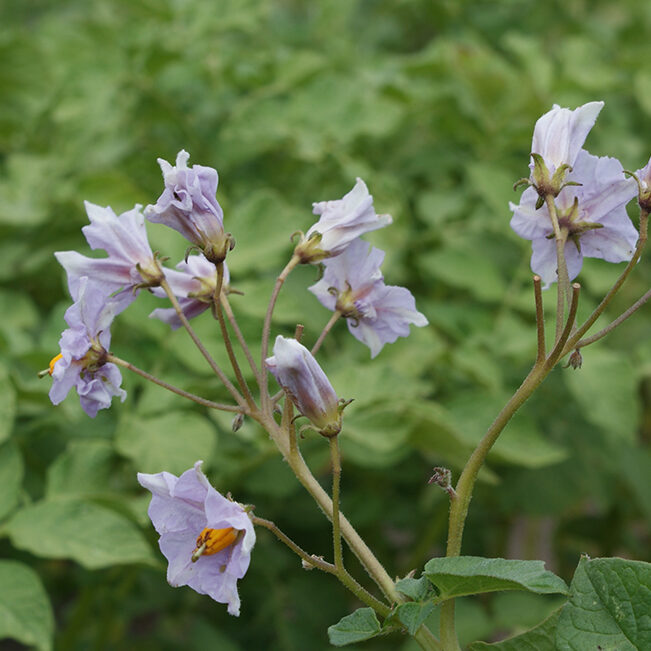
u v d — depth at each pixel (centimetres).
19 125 76
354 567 72
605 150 74
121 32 81
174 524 34
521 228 37
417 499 74
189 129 70
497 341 61
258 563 68
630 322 74
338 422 34
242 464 54
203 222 35
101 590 64
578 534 82
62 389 35
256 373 36
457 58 73
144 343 54
